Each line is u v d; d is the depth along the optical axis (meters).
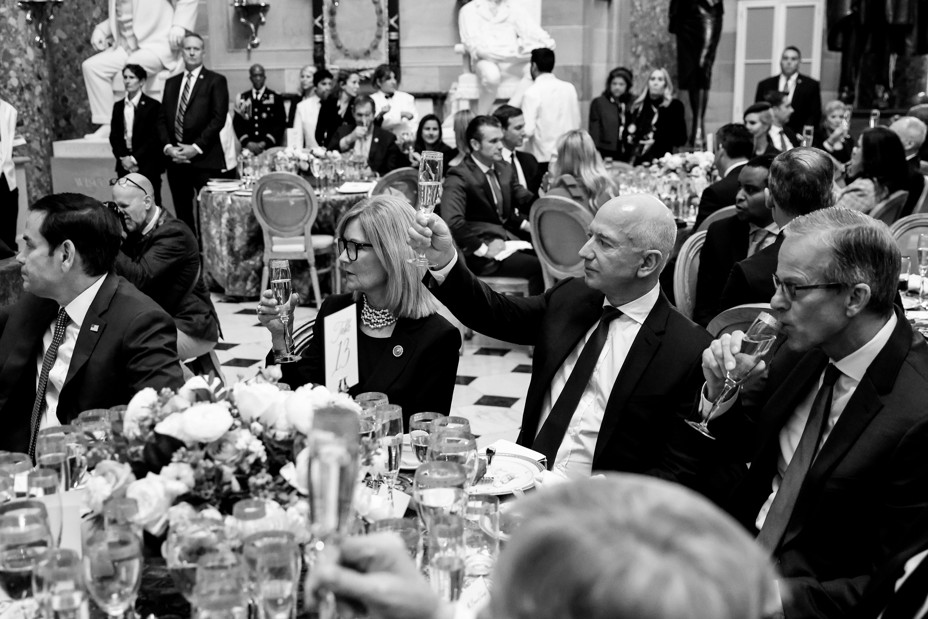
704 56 12.02
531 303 2.73
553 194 5.60
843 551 1.92
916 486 1.83
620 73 10.16
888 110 11.46
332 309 2.79
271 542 1.32
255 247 7.13
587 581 0.59
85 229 2.54
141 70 8.73
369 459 1.78
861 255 1.87
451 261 2.61
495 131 5.87
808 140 7.71
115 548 1.31
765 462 2.15
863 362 1.95
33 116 10.12
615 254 2.43
